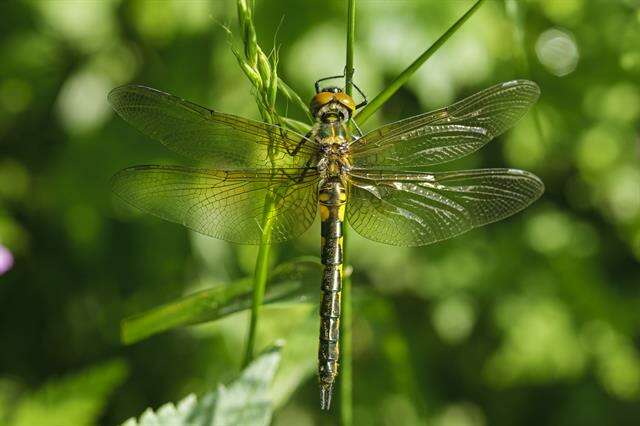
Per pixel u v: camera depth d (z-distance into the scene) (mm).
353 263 639
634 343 661
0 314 632
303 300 515
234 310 507
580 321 650
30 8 610
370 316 525
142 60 616
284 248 622
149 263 624
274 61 486
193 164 614
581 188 661
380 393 645
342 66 587
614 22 616
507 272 652
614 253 666
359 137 526
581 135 642
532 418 660
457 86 608
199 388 616
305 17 589
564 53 618
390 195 526
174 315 505
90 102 613
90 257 622
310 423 642
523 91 519
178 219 514
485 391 658
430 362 655
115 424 621
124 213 615
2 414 547
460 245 652
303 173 521
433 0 595
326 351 510
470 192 524
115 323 629
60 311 632
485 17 603
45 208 620
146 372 627
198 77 606
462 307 646
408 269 649
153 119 511
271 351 478
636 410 654
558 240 658
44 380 628
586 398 654
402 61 591
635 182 648
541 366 648
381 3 591
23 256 628
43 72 621
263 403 475
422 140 525
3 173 622
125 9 611
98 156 613
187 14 604
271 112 487
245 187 517
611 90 632
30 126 625
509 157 643
